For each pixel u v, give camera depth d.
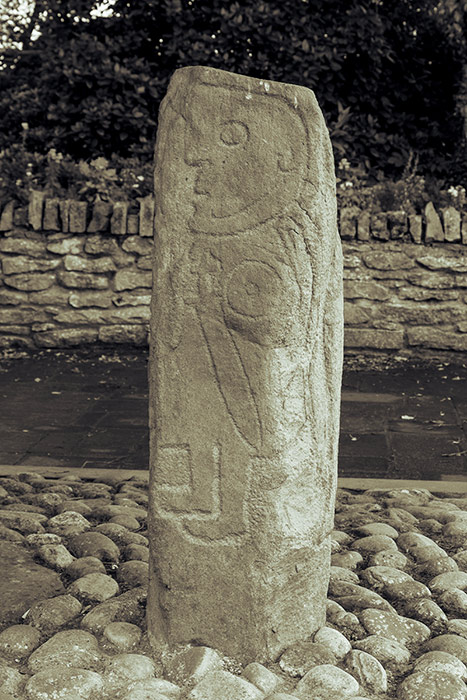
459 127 9.38
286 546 2.39
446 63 9.42
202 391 2.36
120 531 3.47
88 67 8.79
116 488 4.16
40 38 9.59
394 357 7.72
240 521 2.36
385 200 8.12
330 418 2.51
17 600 2.83
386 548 3.34
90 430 5.23
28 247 7.85
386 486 4.19
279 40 8.62
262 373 2.31
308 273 2.33
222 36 8.80
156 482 2.44
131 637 2.54
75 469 4.42
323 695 2.27
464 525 3.55
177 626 2.45
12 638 2.53
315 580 2.53
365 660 2.41
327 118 8.90
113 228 7.73
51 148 9.05
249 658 2.41
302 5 8.73
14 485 4.12
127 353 7.83
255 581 2.37
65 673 2.31
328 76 8.88
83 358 7.62
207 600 2.42
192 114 2.33
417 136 9.32
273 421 2.32
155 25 9.19
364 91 9.13
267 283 2.29
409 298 7.69
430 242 7.65
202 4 8.95
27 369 7.14
